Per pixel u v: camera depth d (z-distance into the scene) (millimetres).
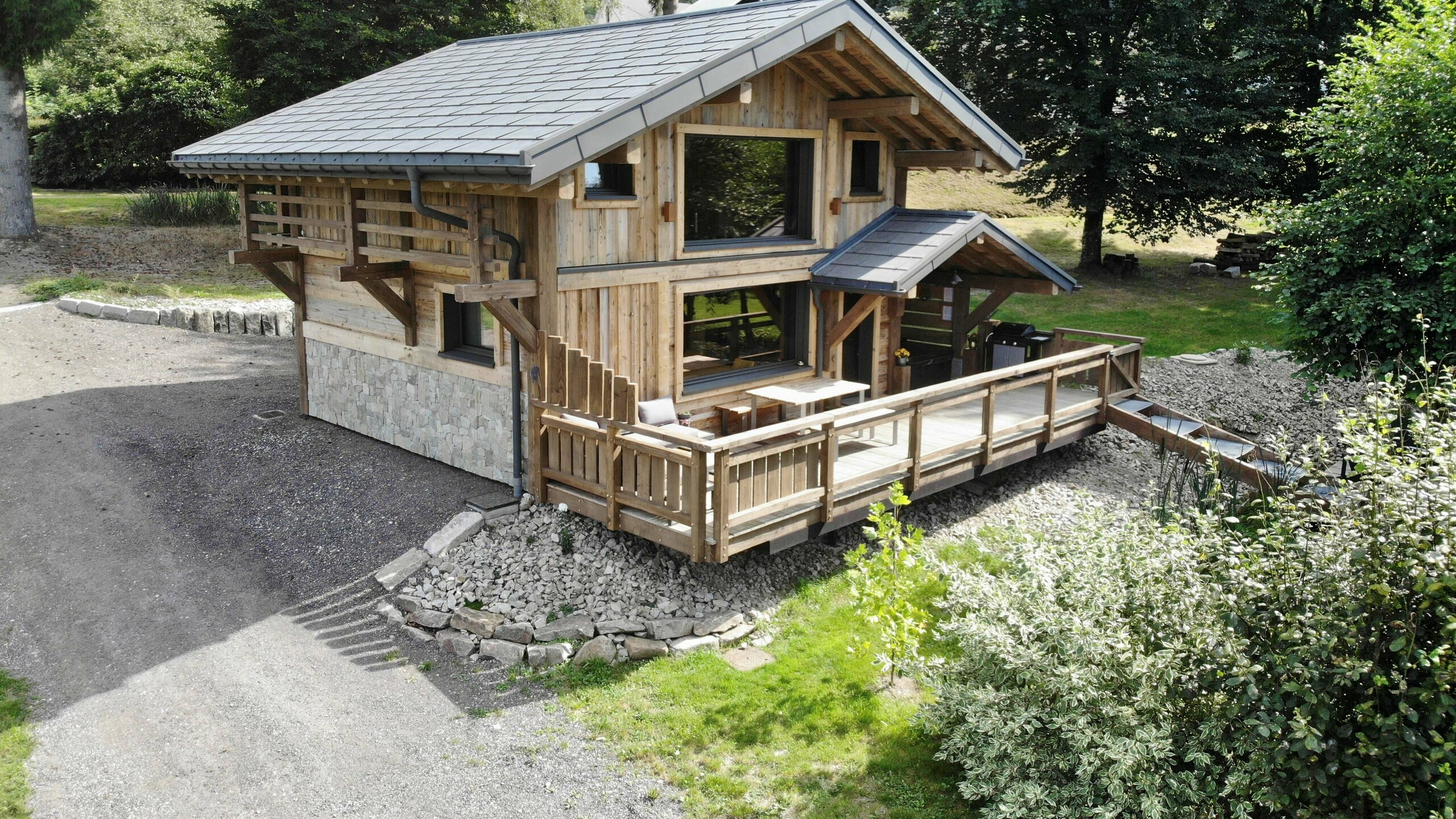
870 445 12578
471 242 10109
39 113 36219
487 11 28344
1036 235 30172
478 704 8492
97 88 32125
